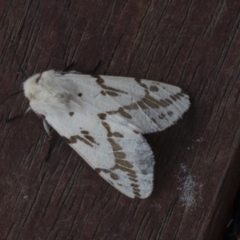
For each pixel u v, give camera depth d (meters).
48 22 0.18
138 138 0.17
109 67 0.18
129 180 0.17
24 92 0.17
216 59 0.18
